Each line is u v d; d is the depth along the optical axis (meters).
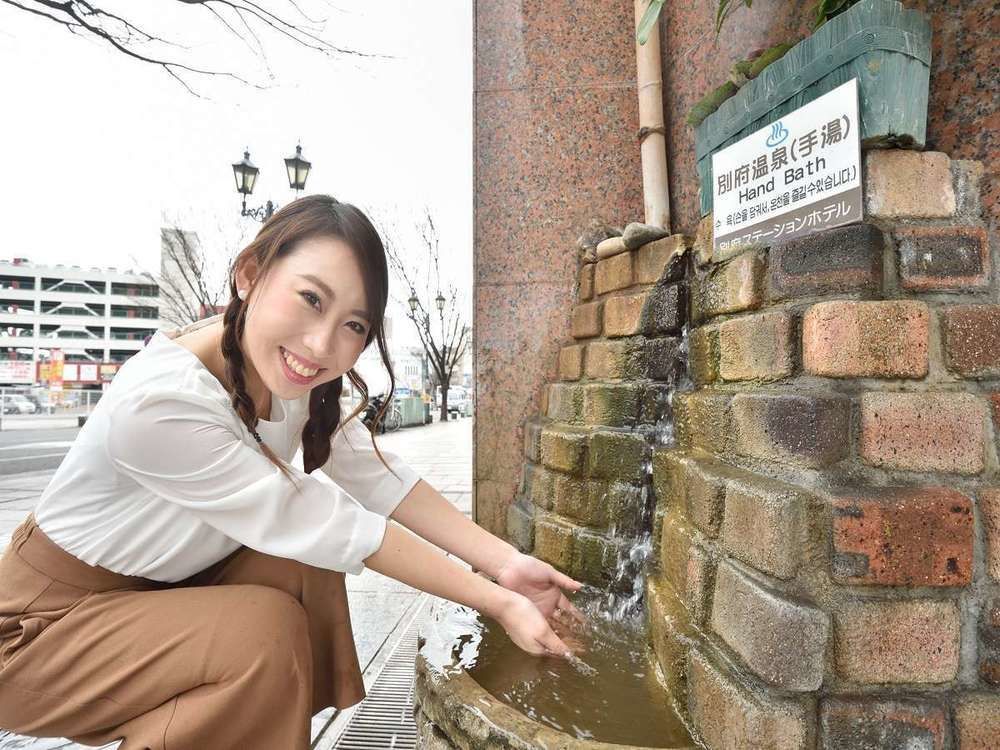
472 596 1.08
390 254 19.77
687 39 2.24
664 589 1.33
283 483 1.00
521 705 1.13
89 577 1.04
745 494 0.98
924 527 0.86
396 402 18.77
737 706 0.90
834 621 0.86
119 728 0.98
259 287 0.99
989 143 1.02
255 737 0.93
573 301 2.60
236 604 0.97
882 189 1.01
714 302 1.36
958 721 0.85
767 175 1.21
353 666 1.18
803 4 1.48
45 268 66.56
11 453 10.20
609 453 2.00
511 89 2.71
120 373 1.03
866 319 0.93
